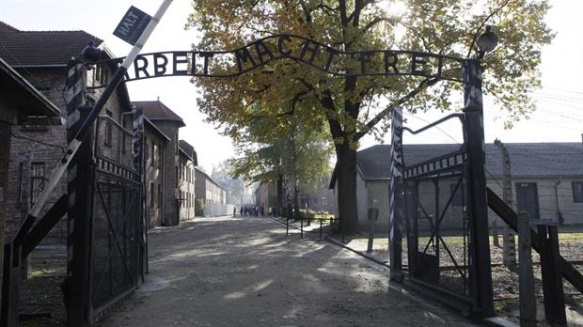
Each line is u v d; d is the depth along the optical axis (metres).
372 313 7.78
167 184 42.00
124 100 26.11
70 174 6.80
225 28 20.59
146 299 9.00
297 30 19.53
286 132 25.95
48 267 13.90
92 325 6.92
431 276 8.86
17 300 6.03
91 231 6.82
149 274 12.20
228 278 11.49
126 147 27.31
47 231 7.04
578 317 7.35
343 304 8.48
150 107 43.81
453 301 7.93
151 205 36.56
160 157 40.69
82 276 6.62
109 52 23.95
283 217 51.88
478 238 7.21
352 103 22.39
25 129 21.67
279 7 20.67
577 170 33.03
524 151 35.53
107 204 7.71
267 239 23.84
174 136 42.94
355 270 12.78
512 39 19.53
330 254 16.84
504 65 19.83
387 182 33.06
